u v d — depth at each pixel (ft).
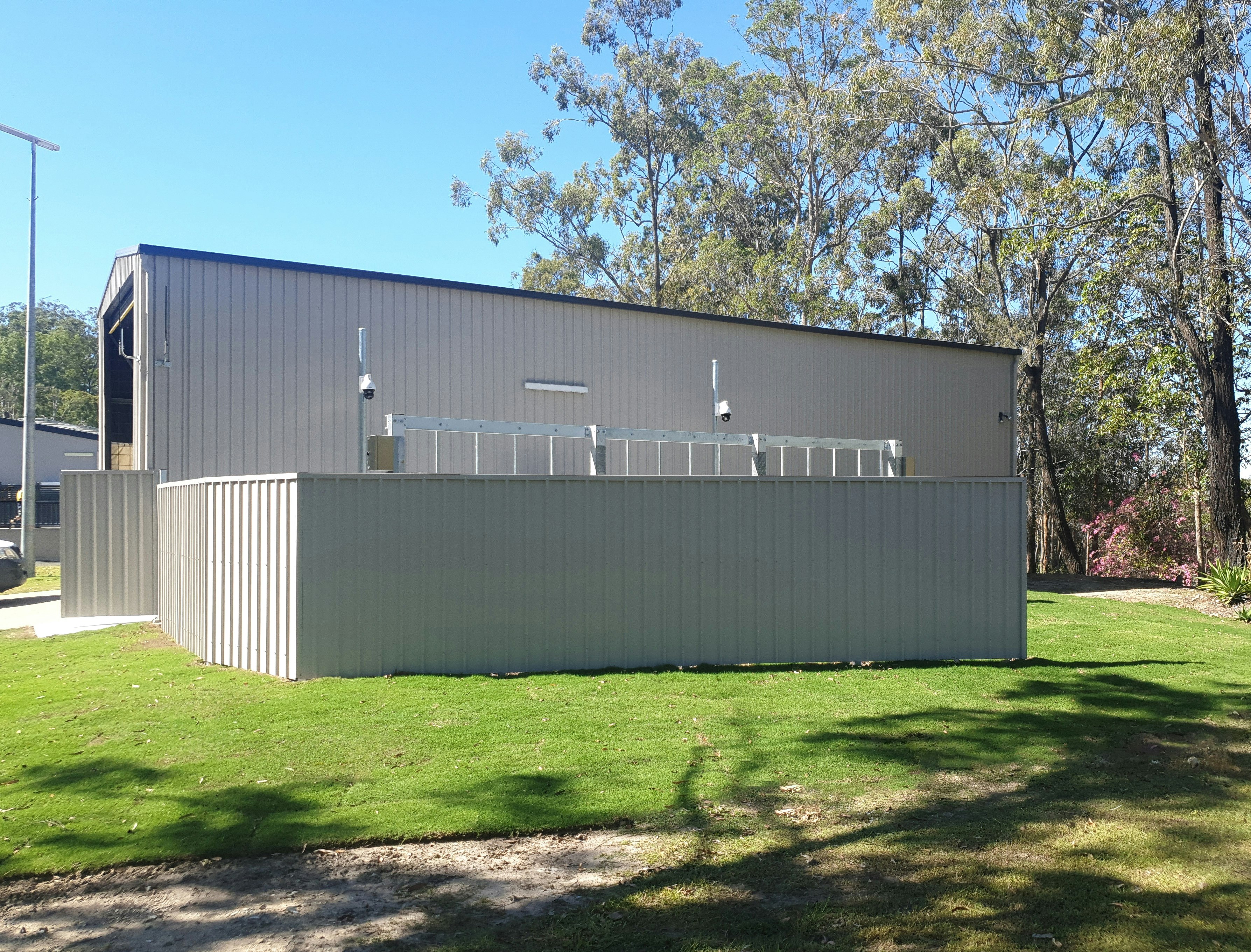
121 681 24.63
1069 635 35.24
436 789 16.19
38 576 67.15
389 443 27.09
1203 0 50.67
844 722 21.04
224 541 28.07
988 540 30.35
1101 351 66.23
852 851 13.76
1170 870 12.99
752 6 114.73
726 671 27.17
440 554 25.93
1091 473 83.25
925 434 64.69
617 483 27.58
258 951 11.00
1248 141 51.65
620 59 118.11
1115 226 61.05
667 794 16.15
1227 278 54.60
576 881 12.85
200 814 15.07
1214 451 54.75
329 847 14.03
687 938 11.04
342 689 23.29
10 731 19.79
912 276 103.60
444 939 11.19
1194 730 20.77
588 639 27.22
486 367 46.52
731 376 55.72
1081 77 68.49
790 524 28.91
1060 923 11.37
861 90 91.86
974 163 88.63
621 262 129.70
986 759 18.48
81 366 228.22
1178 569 61.98
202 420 39.17
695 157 115.65
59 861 13.43
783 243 124.88
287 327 41.24
